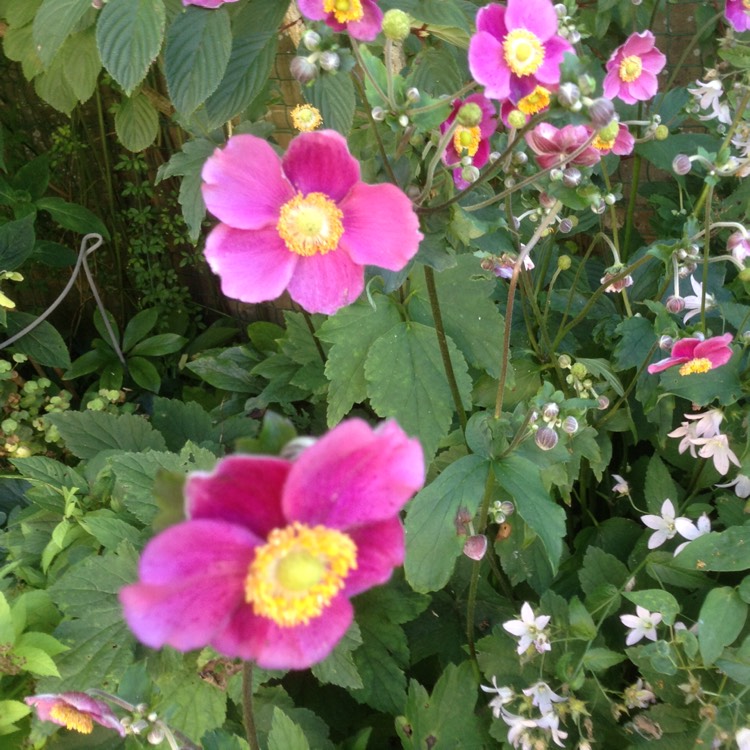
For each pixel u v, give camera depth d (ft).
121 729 1.03
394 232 0.99
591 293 1.76
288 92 2.12
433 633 1.50
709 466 1.50
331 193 0.99
